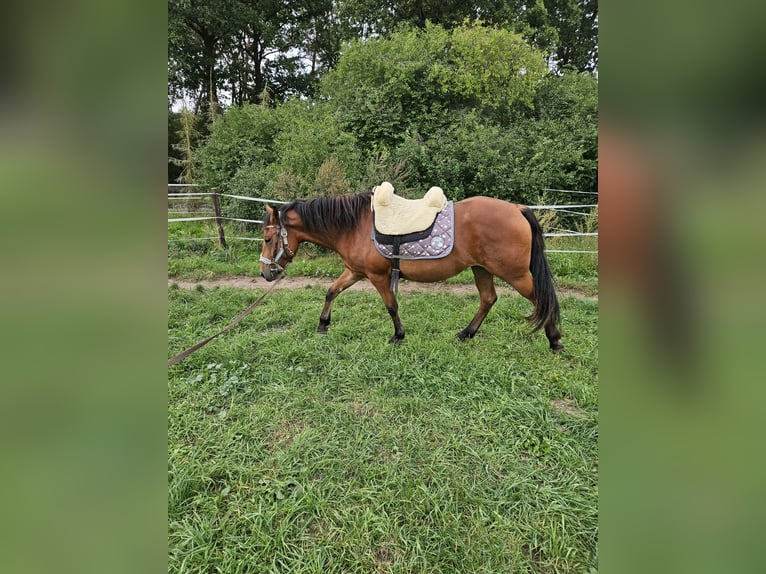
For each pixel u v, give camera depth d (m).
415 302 4.16
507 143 7.22
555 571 1.38
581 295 4.56
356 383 2.57
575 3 11.02
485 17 10.45
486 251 2.72
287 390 2.48
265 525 1.57
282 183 6.30
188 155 9.00
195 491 1.72
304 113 8.27
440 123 7.59
